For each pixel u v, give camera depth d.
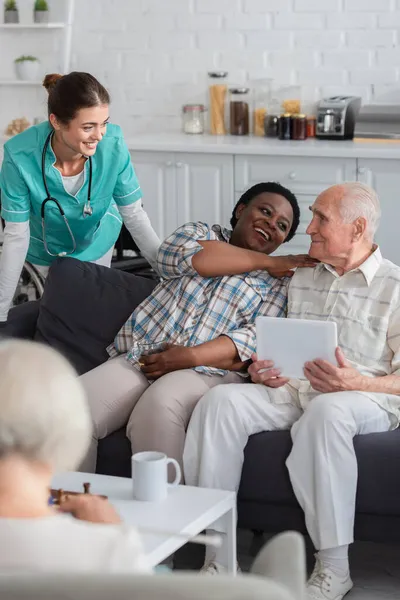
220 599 1.25
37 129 3.88
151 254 4.26
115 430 3.39
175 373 3.38
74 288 3.81
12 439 1.50
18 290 5.96
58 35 6.84
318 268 3.46
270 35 6.46
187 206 6.02
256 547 3.48
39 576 1.27
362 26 6.29
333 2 6.30
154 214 6.11
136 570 1.52
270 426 3.20
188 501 2.67
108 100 3.74
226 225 5.97
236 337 3.46
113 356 3.69
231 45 6.55
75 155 3.86
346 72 6.37
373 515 3.05
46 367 1.54
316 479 3.00
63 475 2.85
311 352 3.17
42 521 1.51
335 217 3.32
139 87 6.80
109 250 4.43
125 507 2.62
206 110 6.65
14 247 3.94
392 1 6.21
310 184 5.73
